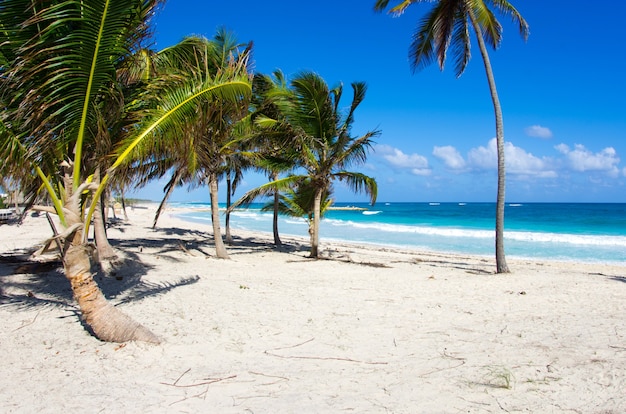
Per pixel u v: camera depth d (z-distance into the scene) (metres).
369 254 16.09
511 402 3.41
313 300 7.31
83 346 4.63
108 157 4.76
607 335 5.20
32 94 4.00
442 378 3.91
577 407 3.31
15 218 26.23
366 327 5.66
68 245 4.63
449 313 6.45
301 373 4.04
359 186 13.48
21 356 4.32
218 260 12.40
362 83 12.73
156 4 4.64
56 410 3.21
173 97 5.02
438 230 31.45
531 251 19.09
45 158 4.65
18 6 3.89
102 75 4.39
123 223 29.61
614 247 20.27
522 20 10.44
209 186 13.02
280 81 13.38
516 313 6.45
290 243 19.75
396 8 10.95
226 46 12.81
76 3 3.87
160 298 7.09
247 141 13.44
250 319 5.98
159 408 3.28
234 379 3.87
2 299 6.64
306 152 12.91
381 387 3.71
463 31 11.45
